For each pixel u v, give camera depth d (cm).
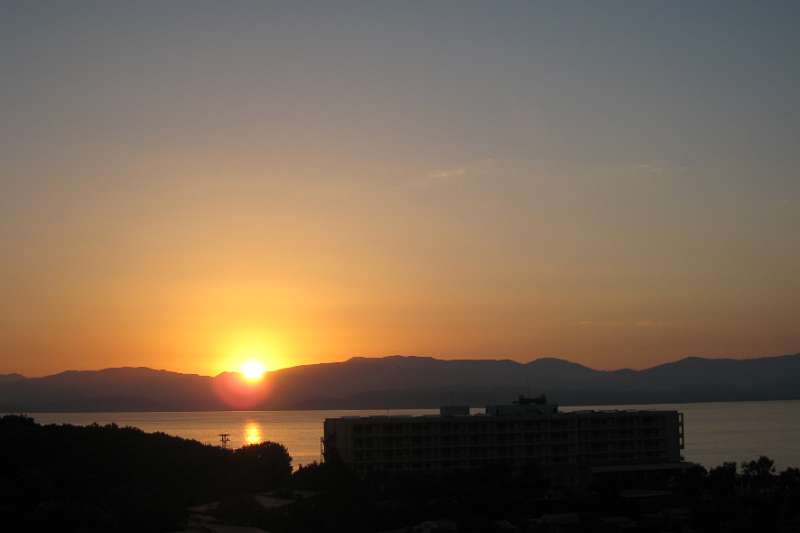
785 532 17338
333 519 17988
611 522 18125
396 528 17662
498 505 18812
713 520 18000
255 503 18525
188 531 16938
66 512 15912
